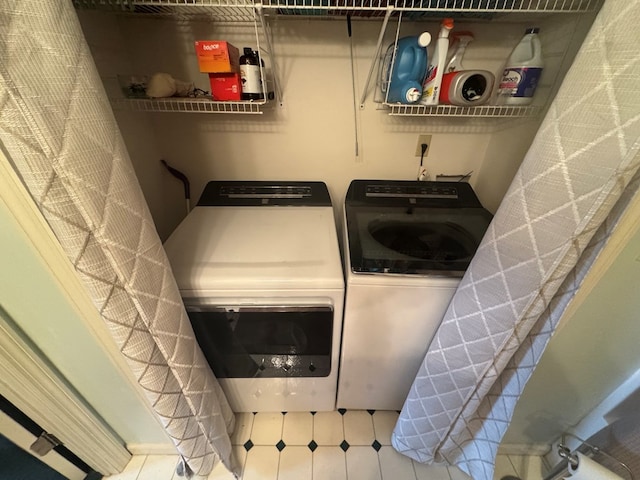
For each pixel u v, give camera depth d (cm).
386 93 108
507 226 69
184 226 110
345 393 130
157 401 85
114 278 63
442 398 99
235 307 92
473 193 130
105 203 57
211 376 105
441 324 92
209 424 102
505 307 74
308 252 98
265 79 117
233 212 120
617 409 96
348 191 131
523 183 65
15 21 42
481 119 133
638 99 47
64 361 87
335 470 124
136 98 104
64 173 51
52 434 99
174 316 77
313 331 101
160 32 113
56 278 66
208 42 92
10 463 117
